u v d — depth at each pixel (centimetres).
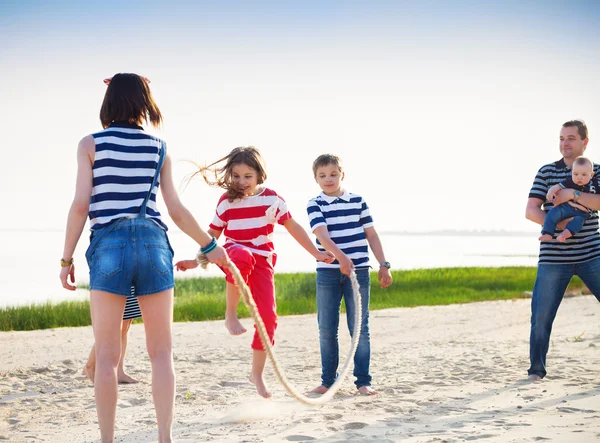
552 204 635
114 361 352
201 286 1895
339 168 599
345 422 453
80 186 353
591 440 375
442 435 399
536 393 543
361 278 586
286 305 1481
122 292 348
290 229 550
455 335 1035
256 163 532
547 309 614
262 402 536
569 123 618
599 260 604
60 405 543
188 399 564
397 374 681
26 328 1179
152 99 386
